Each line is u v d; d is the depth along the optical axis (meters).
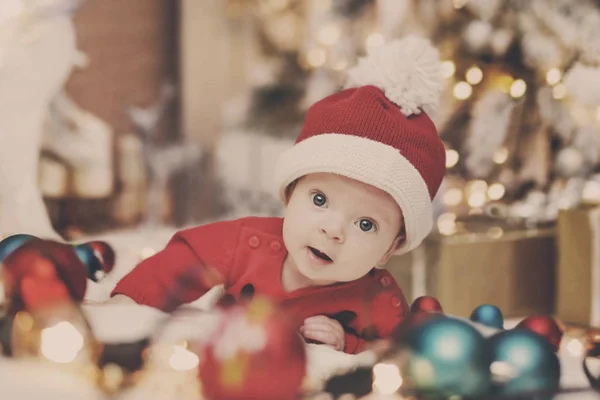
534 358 0.63
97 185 2.42
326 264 0.87
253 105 3.56
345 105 0.92
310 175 0.89
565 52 1.63
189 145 3.44
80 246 1.03
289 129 3.27
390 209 0.88
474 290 1.47
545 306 1.54
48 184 2.33
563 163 1.63
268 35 3.78
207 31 3.82
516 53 1.75
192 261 1.00
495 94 1.71
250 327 0.57
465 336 0.61
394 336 0.65
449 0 1.88
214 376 0.56
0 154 1.54
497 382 0.62
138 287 0.94
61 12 1.65
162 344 0.64
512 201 1.73
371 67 0.97
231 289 0.98
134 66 3.55
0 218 1.54
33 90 1.59
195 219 3.62
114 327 0.67
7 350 0.66
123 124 3.49
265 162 3.21
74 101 3.33
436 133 0.97
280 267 0.97
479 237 1.47
